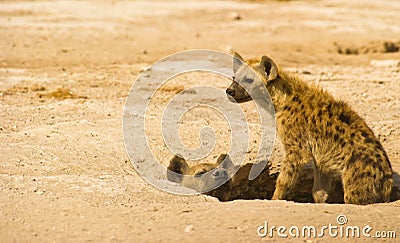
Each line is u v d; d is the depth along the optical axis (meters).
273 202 10.16
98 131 14.30
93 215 9.37
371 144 11.22
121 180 11.34
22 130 14.63
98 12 36.75
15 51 26.02
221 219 9.22
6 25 31.34
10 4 38.56
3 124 15.09
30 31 30.12
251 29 33.34
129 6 39.59
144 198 10.34
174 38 30.52
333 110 11.46
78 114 16.09
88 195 10.34
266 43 29.41
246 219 9.23
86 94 18.80
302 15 37.97
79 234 8.78
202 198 10.48
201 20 35.84
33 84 20.08
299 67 24.59
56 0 41.03
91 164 12.31
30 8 37.09
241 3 42.59
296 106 11.62
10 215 9.34
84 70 23.08
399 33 32.06
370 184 11.00
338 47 28.66
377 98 18.98
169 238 8.64
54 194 10.32
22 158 12.44
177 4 41.03
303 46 29.06
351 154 11.16
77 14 35.69
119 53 26.70
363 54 28.36
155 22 34.56
